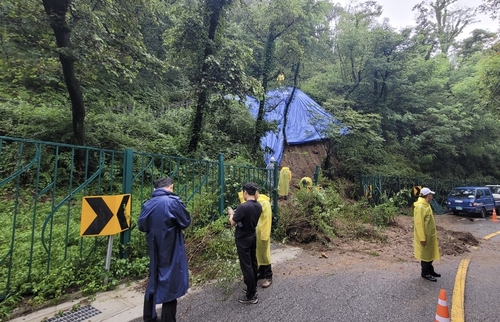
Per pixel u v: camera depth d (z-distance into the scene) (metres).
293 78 17.72
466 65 25.31
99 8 7.86
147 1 8.85
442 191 17.89
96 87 11.30
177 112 14.24
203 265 4.25
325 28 17.75
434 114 18.97
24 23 6.55
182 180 6.13
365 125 14.52
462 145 20.84
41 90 10.38
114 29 8.33
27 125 7.77
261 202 4.09
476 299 3.59
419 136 19.22
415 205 4.50
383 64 17.88
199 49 10.31
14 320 2.74
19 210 5.79
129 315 2.90
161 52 19.14
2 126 7.52
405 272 4.61
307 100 18.95
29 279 3.13
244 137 14.04
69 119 8.40
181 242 2.67
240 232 3.43
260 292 3.63
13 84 9.92
